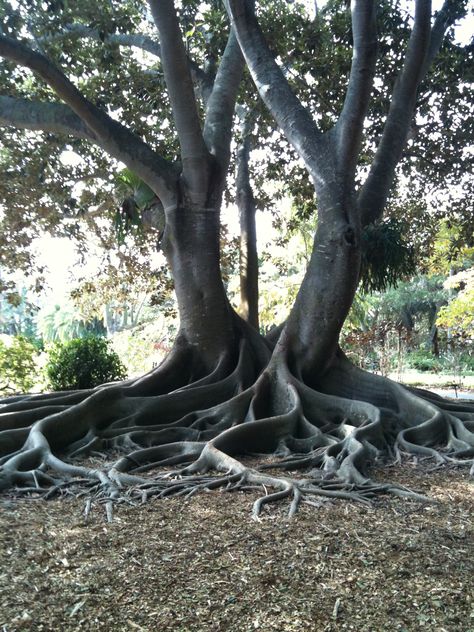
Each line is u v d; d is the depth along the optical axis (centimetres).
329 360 937
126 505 552
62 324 4934
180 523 505
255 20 990
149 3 852
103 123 944
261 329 2650
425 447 770
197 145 943
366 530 490
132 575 404
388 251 1005
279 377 892
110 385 973
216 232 991
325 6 1346
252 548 450
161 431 802
